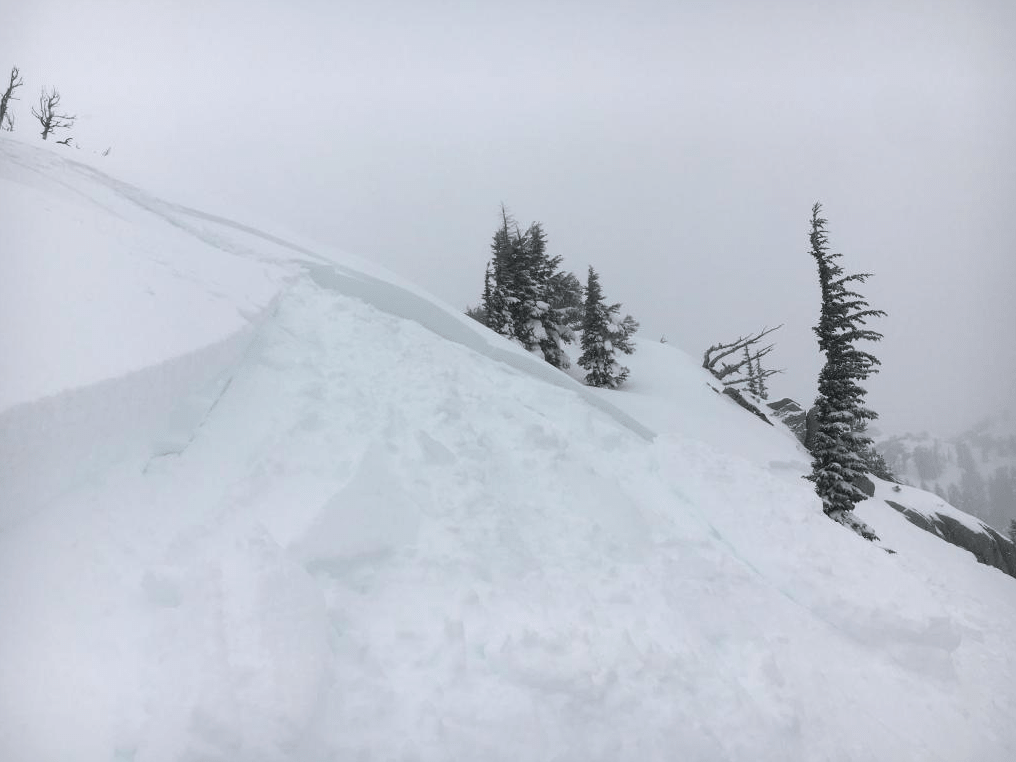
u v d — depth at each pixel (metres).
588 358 35.50
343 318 12.13
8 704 3.16
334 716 3.93
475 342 15.58
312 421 7.75
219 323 8.10
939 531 28.38
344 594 5.14
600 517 8.18
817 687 6.04
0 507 3.94
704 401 34.50
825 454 20.52
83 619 3.86
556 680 4.71
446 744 3.95
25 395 4.12
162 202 14.69
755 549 8.97
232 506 5.65
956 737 5.93
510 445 9.36
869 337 21.20
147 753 3.17
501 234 35.31
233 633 3.92
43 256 6.74
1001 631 8.59
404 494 6.80
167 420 6.15
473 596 5.49
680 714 4.86
